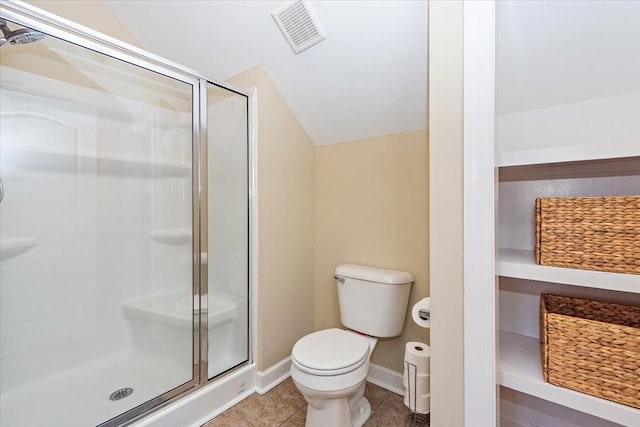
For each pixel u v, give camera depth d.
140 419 1.30
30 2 1.44
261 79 1.72
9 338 1.42
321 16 1.37
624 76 0.97
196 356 1.60
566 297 1.04
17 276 1.44
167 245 1.81
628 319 0.93
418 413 1.40
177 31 1.69
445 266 0.92
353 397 1.43
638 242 0.73
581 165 0.96
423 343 1.59
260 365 1.73
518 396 1.17
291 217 1.94
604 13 0.90
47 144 1.51
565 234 0.82
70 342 1.59
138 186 1.82
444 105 0.92
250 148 1.73
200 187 1.72
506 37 1.06
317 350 1.35
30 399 1.41
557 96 1.09
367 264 1.86
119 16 1.71
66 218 1.58
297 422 1.46
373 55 1.44
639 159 0.85
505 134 1.20
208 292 1.76
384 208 1.78
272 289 1.80
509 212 1.20
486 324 0.84
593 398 0.76
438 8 0.93
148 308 1.84
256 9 1.44
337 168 2.00
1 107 1.38
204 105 1.71
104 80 1.64
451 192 0.91
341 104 1.75
